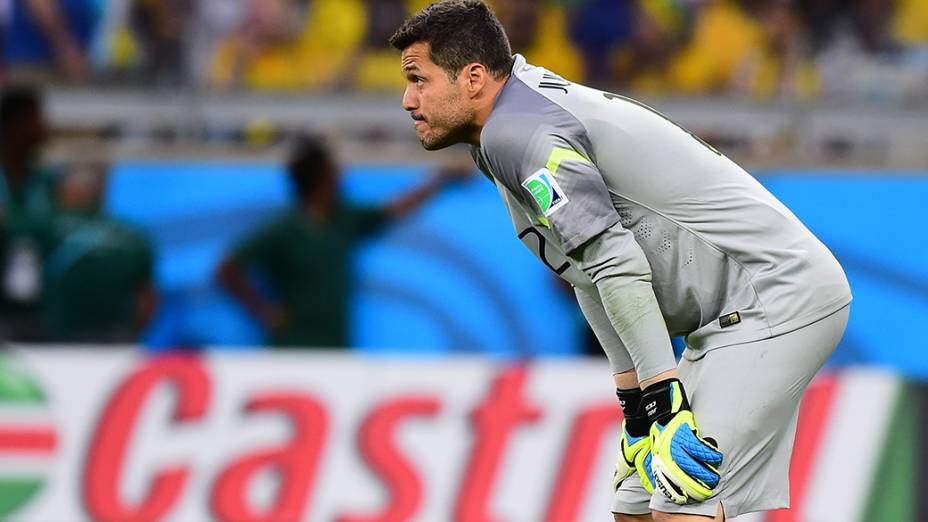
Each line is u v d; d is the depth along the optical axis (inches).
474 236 853.2
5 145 825.5
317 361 807.1
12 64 946.1
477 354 845.2
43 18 943.0
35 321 827.4
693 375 439.8
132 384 802.8
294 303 840.3
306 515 789.2
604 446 791.7
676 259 432.1
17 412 795.4
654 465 418.0
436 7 428.8
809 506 786.2
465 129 434.3
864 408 797.9
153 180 844.6
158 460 794.8
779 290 424.2
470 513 787.4
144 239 840.3
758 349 425.4
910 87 989.8
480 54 424.2
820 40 1002.1
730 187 429.7
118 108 886.4
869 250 853.2
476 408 798.5
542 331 845.2
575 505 786.2
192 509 790.5
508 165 414.3
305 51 982.4
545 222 414.0
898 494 791.1
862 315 848.3
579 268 418.9
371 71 991.0
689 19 997.8
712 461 413.7
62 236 833.5
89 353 805.2
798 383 428.5
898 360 844.6
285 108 893.8
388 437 797.9
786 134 903.1
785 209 437.1
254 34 968.9
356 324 845.2
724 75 998.4
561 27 988.6
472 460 792.9
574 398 797.9
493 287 848.9
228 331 839.7
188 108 888.3
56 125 879.1
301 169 840.9
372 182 852.6
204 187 845.8
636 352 413.7
